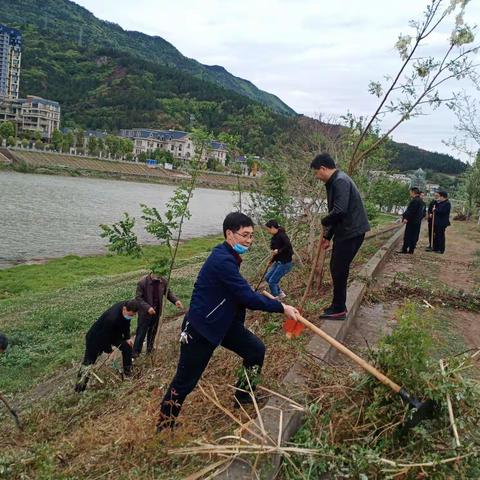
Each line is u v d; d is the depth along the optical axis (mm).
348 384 3836
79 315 11766
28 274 19469
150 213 7797
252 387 4023
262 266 10398
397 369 3432
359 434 3389
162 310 7855
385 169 16250
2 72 157125
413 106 5801
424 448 3146
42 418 5656
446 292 8062
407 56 5641
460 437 3230
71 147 108250
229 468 3125
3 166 75375
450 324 6621
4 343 6859
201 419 4027
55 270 20484
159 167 108812
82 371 6520
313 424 3596
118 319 6648
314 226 9930
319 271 7867
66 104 166500
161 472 3301
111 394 5762
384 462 3023
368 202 14812
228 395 4336
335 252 5457
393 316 6750
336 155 10930
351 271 9117
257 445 3146
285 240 7641
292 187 10516
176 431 3684
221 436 3613
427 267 11164
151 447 3523
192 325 3650
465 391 3291
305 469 3139
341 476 3102
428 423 3293
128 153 115375
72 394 6414
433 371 3430
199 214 50938
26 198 44812
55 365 8641
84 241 28469
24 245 25812
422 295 7926
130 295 13406
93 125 152125
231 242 3684
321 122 13664
